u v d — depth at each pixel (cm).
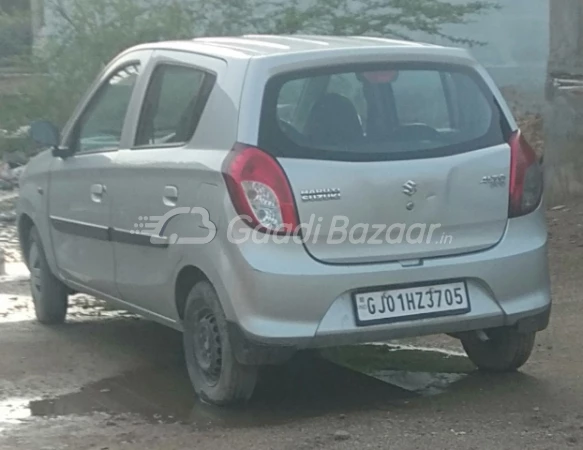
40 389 616
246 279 519
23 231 791
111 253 643
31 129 704
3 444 522
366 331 526
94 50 1466
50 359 678
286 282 516
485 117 569
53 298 761
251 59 547
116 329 755
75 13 1488
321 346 525
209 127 555
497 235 557
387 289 532
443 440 501
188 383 622
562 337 686
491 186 554
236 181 524
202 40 629
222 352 545
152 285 600
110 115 665
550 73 1079
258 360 523
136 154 613
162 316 607
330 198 525
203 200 543
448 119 562
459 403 562
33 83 1521
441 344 693
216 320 549
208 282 552
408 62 566
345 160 532
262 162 524
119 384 624
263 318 518
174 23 1412
